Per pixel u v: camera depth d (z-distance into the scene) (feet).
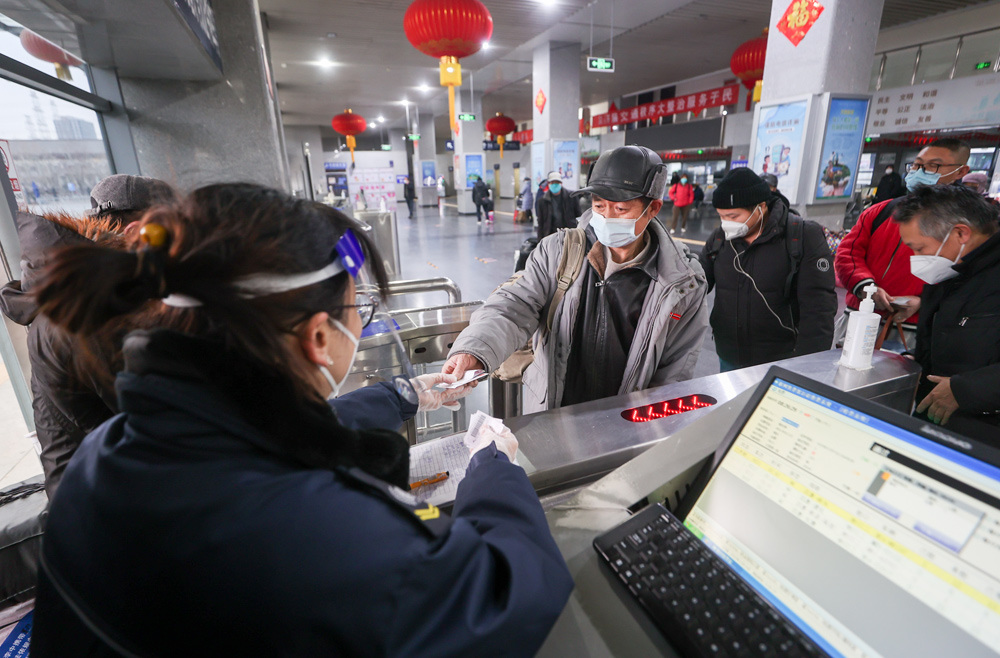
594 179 4.19
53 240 3.33
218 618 1.21
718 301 6.58
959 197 4.19
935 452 1.61
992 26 23.17
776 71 14.14
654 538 2.02
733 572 1.82
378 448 1.57
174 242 1.25
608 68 25.26
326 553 1.20
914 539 1.59
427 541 1.33
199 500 1.19
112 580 1.24
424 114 65.10
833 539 1.77
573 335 4.98
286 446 1.33
